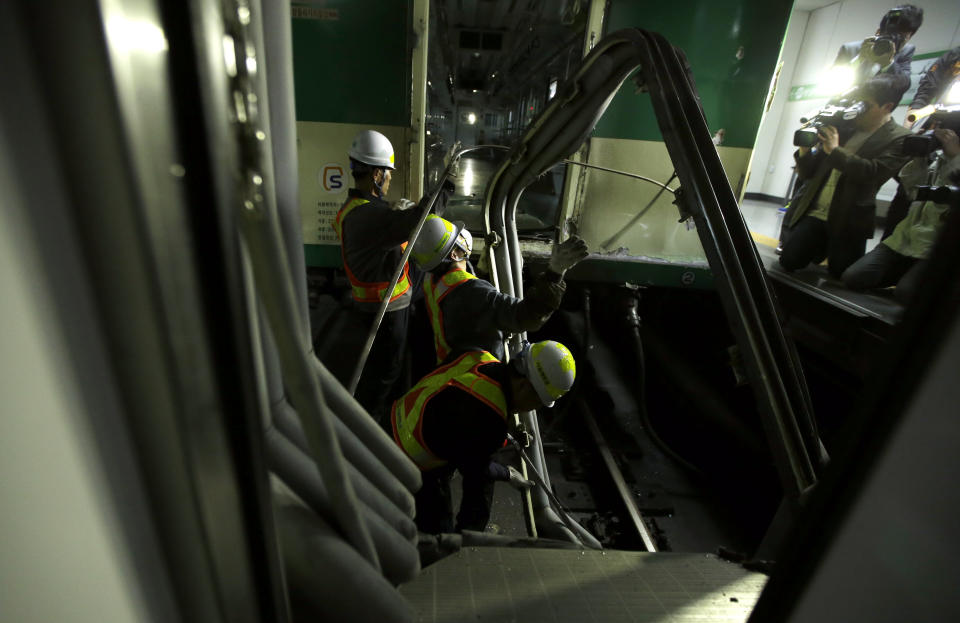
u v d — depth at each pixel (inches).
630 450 131.5
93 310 10.0
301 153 122.6
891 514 16.5
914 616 17.2
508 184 89.0
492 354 74.9
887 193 257.8
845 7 311.3
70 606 11.9
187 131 9.7
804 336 130.4
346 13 111.0
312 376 13.9
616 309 156.0
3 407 9.6
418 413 62.8
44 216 9.0
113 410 10.9
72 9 7.9
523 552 39.4
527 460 85.8
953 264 13.9
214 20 9.8
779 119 371.2
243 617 14.9
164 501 12.2
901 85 128.3
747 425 130.8
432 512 68.0
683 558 40.8
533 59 184.4
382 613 19.1
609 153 131.2
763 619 20.1
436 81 151.0
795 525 19.2
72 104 8.4
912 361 15.0
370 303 107.1
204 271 11.1
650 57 49.8
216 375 12.1
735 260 44.0
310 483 18.3
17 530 10.5
